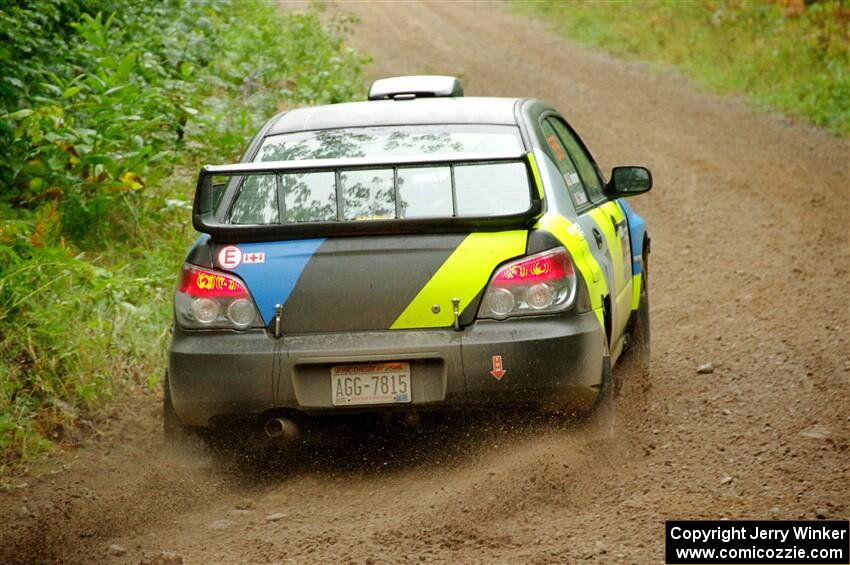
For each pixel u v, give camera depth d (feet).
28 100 108.17
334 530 54.54
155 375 80.69
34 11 121.70
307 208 64.23
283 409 60.08
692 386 80.18
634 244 81.46
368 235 59.98
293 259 59.82
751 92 256.11
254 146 69.72
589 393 60.80
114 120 106.01
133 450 69.97
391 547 51.85
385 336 59.06
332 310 59.36
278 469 65.41
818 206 151.84
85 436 72.23
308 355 58.70
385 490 61.00
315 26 232.73
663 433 69.62
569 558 49.70
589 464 62.44
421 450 66.64
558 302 59.57
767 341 90.89
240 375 59.11
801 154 193.88
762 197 159.12
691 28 318.24
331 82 187.52
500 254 59.57
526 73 287.69
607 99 252.42
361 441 68.08
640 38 325.42
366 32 344.90
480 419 65.21
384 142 68.33
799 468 61.26
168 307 90.12
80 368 77.05
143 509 59.31
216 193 67.10
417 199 63.82
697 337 94.32
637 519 54.60
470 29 361.71
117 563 51.44
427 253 59.47
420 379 59.26
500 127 68.95
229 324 59.88
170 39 153.28
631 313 80.38
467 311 59.26
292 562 50.60
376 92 84.79
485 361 58.49
